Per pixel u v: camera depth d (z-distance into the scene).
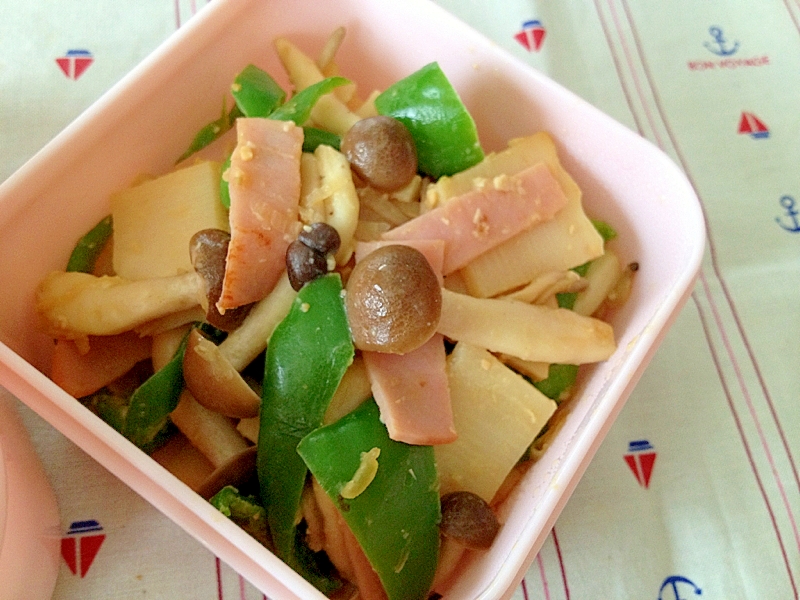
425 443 0.17
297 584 0.15
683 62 0.27
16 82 0.23
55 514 0.19
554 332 0.18
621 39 0.27
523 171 0.19
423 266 0.17
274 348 0.17
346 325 0.17
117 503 0.19
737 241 0.25
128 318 0.18
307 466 0.16
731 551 0.21
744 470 0.22
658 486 0.21
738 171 0.26
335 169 0.18
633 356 0.18
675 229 0.19
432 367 0.17
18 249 0.18
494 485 0.18
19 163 0.22
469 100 0.21
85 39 0.24
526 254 0.19
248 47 0.21
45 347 0.19
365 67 0.22
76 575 0.19
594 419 0.17
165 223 0.19
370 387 0.17
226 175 0.18
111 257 0.20
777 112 0.26
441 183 0.19
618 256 0.21
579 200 0.20
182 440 0.19
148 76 0.19
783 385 0.23
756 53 0.27
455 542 0.17
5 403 0.17
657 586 0.20
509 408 0.18
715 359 0.23
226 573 0.19
